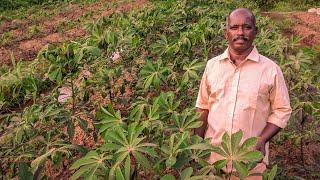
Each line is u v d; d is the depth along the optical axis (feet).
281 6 50.37
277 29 28.17
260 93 7.83
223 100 8.11
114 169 5.97
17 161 10.28
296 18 41.22
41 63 12.84
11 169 10.08
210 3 31.76
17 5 57.52
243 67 7.91
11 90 12.16
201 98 8.80
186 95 14.08
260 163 8.07
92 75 14.92
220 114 8.16
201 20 20.99
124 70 16.65
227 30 7.90
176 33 19.76
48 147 9.25
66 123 11.15
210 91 8.46
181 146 6.60
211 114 8.41
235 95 7.95
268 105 8.09
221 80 8.11
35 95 11.43
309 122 13.51
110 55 15.75
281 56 13.46
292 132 12.32
